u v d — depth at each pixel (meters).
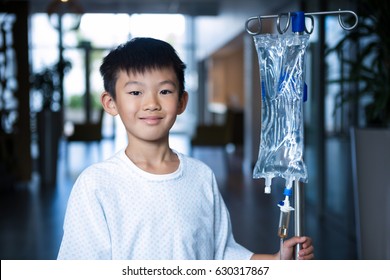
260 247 4.38
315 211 5.88
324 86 5.57
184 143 12.77
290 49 1.35
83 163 9.51
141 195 1.35
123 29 11.83
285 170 1.37
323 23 5.52
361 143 3.49
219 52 14.05
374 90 3.60
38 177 8.12
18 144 7.52
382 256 3.38
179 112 1.45
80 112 14.16
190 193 1.41
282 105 1.37
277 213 5.66
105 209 1.32
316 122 5.77
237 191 6.94
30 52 8.28
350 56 4.82
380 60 3.55
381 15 3.45
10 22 7.41
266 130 1.39
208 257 1.44
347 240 4.62
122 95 1.34
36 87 7.62
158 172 1.38
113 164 1.37
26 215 5.52
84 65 14.02
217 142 9.58
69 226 1.34
